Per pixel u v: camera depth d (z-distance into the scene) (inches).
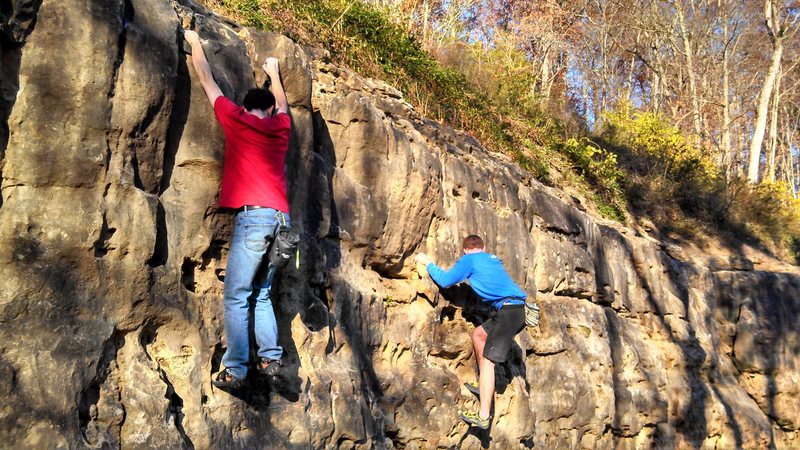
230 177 167.8
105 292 147.0
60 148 141.9
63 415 135.3
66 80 142.4
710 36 989.2
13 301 134.0
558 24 732.7
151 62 155.2
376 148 231.1
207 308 169.6
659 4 908.0
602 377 313.7
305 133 201.2
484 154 309.3
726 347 440.5
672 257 437.1
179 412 157.6
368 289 223.0
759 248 501.0
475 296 261.7
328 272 208.5
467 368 255.8
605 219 410.9
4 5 135.3
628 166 504.1
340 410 193.5
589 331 317.1
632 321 369.7
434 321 245.0
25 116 138.6
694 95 851.4
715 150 820.0
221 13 237.5
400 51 332.8
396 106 257.4
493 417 254.2
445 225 258.8
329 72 239.1
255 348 175.8
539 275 302.2
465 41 512.7
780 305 442.0
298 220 196.4
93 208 145.2
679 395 367.2
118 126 149.9
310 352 192.7
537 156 407.5
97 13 146.0
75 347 140.0
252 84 189.5
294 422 180.4
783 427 428.1
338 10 307.9
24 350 133.7
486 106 395.5
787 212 584.1
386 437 217.2
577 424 295.3
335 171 218.2
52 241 140.2
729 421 390.3
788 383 428.1
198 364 163.6
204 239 169.3
